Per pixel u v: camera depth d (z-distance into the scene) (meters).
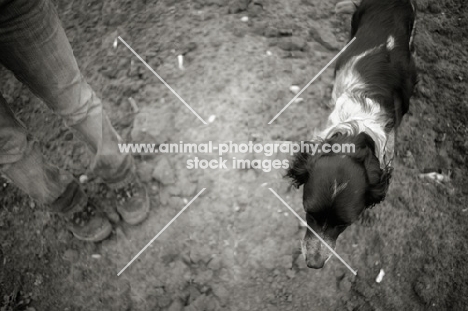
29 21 0.79
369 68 1.27
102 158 1.12
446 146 1.39
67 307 1.24
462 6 1.57
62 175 1.18
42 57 0.86
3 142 0.94
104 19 1.53
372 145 1.08
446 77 1.47
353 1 1.56
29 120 1.41
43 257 1.28
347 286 1.24
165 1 1.55
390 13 1.31
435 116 1.42
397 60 1.28
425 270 1.27
